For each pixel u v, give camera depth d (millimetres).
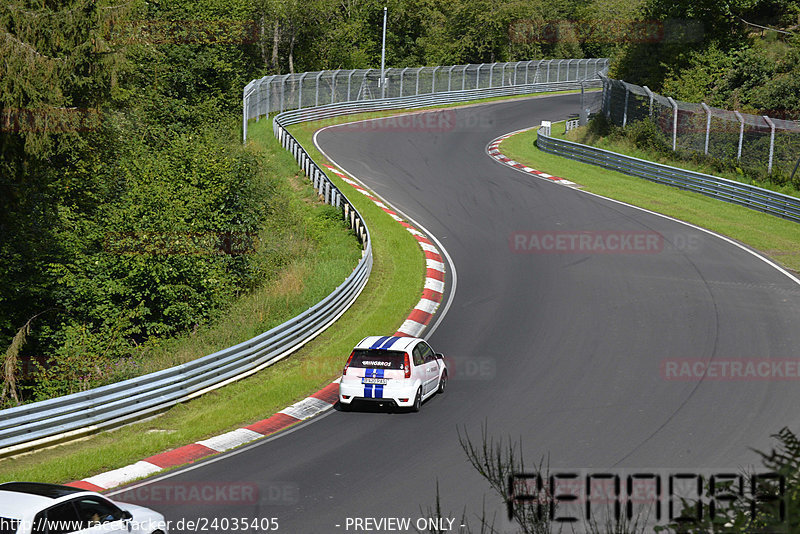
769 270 33812
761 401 21078
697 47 63469
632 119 61031
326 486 16078
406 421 20531
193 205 37344
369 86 78938
